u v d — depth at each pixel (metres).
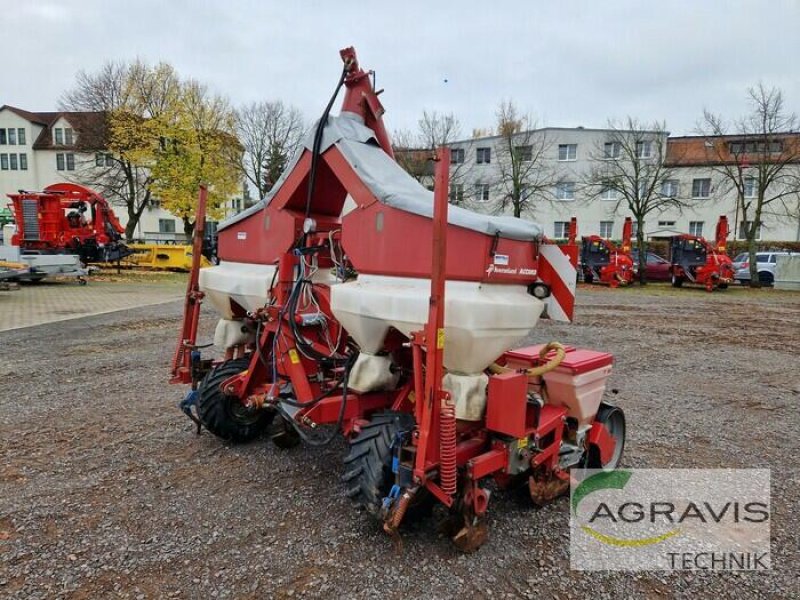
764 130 22.56
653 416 5.44
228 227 4.37
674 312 14.34
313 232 3.48
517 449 2.99
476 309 2.69
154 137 27.83
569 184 34.84
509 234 2.88
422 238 2.85
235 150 33.62
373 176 3.14
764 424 5.24
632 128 28.38
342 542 2.95
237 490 3.57
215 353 8.28
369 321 3.04
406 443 2.78
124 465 3.96
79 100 32.00
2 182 48.59
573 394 3.42
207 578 2.61
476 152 37.62
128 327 10.19
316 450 4.27
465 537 2.77
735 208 34.72
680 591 2.63
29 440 4.45
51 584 2.55
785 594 2.63
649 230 36.53
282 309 3.61
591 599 2.54
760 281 25.11
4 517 3.18
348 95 3.82
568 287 3.12
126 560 2.75
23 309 12.41
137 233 47.22
